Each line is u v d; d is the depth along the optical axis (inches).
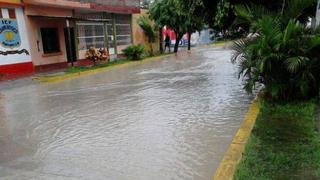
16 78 633.6
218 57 964.0
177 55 1106.1
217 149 230.1
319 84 331.3
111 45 973.8
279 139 229.1
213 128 277.4
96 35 906.1
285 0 400.8
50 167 210.5
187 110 343.0
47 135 281.3
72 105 395.5
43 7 726.5
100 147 244.2
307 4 341.7
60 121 324.8
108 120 319.3
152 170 200.1
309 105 309.9
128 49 948.0
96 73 706.2
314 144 214.4
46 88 533.0
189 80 545.0
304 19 407.5
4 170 208.7
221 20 455.2
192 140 250.1
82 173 199.5
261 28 324.8
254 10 363.6
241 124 284.5
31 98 455.2
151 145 243.3
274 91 323.9
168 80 558.3
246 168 183.2
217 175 183.2
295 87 329.4
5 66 638.5
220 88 455.2
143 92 459.2
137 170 200.8
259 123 267.9
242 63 348.5
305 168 181.8
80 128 297.3
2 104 424.5
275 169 181.6
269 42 318.0
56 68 764.0
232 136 255.3
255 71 335.6
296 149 208.5
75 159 222.5
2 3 624.4
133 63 881.5
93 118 329.7
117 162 214.4
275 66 325.4
